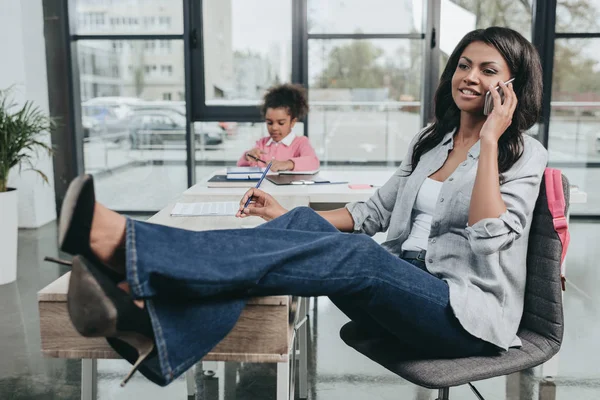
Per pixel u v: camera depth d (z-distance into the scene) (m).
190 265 0.92
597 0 4.57
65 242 0.90
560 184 1.27
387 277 1.12
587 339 2.47
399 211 1.51
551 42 4.59
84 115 4.91
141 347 0.94
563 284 1.32
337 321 2.75
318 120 4.87
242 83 4.79
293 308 1.31
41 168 4.58
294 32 4.68
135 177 4.99
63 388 2.04
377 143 4.92
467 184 1.33
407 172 1.61
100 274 0.88
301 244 1.06
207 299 0.97
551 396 1.99
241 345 1.05
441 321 1.17
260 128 4.89
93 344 1.04
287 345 1.05
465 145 1.44
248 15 4.70
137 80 4.83
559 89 4.72
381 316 1.16
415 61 4.75
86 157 4.98
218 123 4.89
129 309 0.89
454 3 4.56
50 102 4.74
